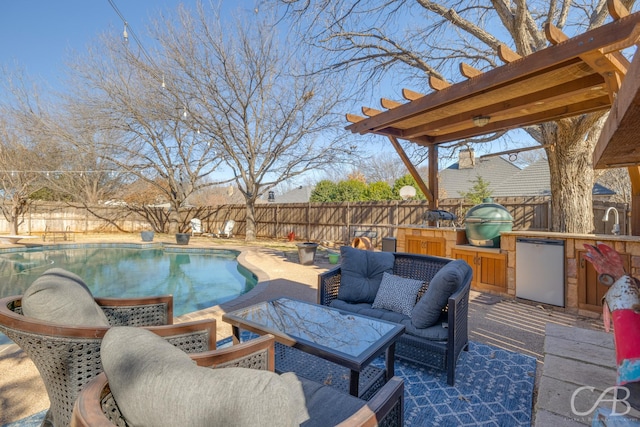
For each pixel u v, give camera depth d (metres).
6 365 2.74
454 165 18.12
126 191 19.19
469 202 9.27
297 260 8.71
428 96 3.84
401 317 2.99
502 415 2.20
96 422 0.84
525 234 4.71
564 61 2.88
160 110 12.44
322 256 9.38
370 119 4.76
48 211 15.62
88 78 12.95
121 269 9.00
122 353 0.99
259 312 2.80
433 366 2.64
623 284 1.09
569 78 3.43
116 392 0.95
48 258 10.27
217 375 0.88
